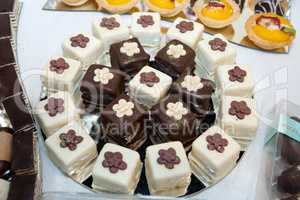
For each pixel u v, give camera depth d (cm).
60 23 37
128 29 34
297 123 28
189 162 28
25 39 36
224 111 29
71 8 38
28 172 26
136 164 27
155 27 34
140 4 38
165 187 27
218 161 27
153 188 26
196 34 34
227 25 36
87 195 25
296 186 26
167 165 26
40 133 29
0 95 29
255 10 37
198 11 36
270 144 29
